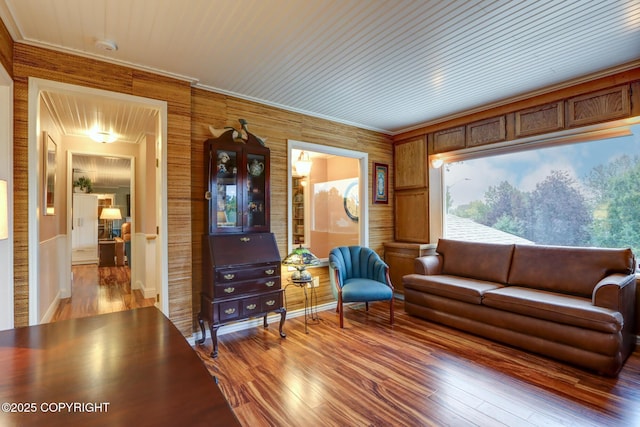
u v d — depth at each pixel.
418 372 2.43
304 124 3.93
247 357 2.69
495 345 2.92
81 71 2.46
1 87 2.10
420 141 4.55
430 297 3.54
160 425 0.72
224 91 3.25
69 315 3.79
